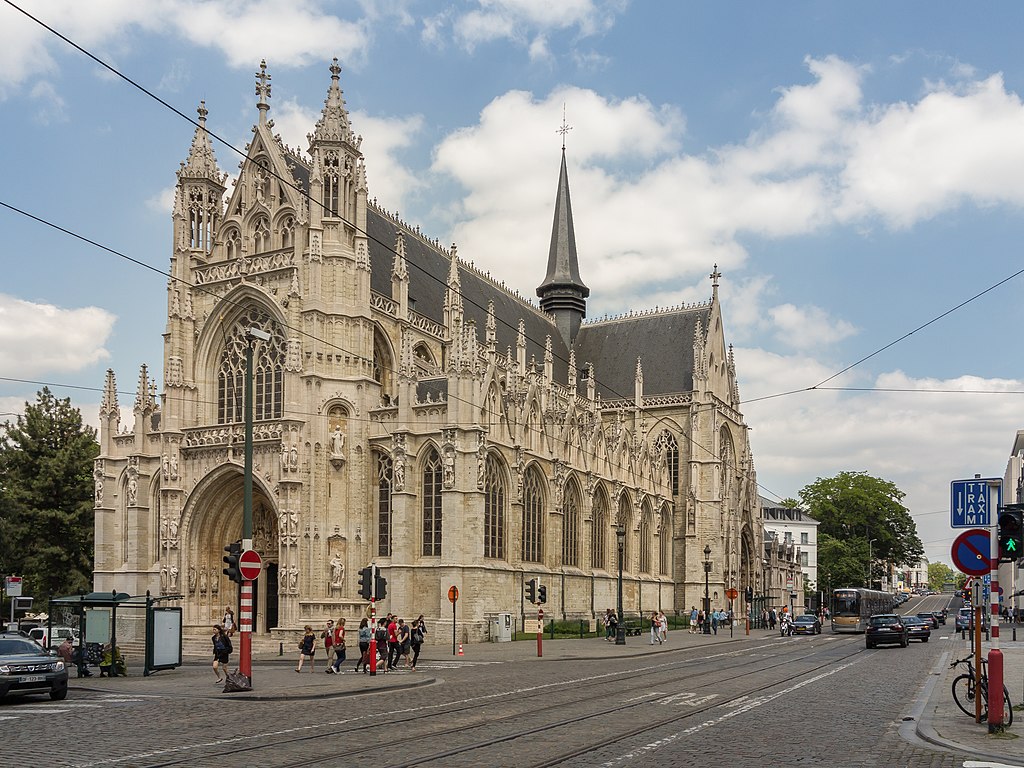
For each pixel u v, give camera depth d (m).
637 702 31.80
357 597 73.81
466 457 73.12
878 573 176.38
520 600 79.62
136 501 80.19
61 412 91.31
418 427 75.50
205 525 76.81
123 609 77.88
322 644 69.94
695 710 29.47
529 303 124.12
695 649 69.31
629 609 101.81
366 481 76.06
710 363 120.62
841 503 172.50
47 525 87.88
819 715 28.31
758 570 134.00
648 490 109.69
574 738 23.64
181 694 36.50
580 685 38.47
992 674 24.02
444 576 71.75
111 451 83.62
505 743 22.83
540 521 86.00
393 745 22.55
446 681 41.22
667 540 114.62
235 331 79.88
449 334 82.38
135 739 23.91
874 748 22.16
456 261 79.31
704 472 116.12
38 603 96.62
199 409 79.25
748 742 23.03
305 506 72.56
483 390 75.56
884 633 69.25
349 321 76.69
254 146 81.31
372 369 78.25
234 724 26.77
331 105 78.56
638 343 125.81
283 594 70.56
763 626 122.00
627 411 121.00
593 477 95.06
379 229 88.75
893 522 174.25
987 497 25.64
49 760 20.78
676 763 20.17
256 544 76.75
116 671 46.31
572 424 93.38
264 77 82.19
